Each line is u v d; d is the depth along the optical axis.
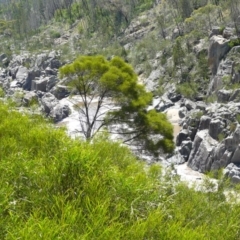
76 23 163.00
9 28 178.00
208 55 75.31
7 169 4.57
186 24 99.44
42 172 4.47
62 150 5.15
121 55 108.94
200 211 5.57
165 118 27.39
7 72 122.19
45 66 113.75
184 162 44.69
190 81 77.19
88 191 4.20
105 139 8.53
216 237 4.46
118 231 3.57
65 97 76.38
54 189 4.32
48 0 188.12
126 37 127.81
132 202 4.06
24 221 3.77
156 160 25.62
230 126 42.84
